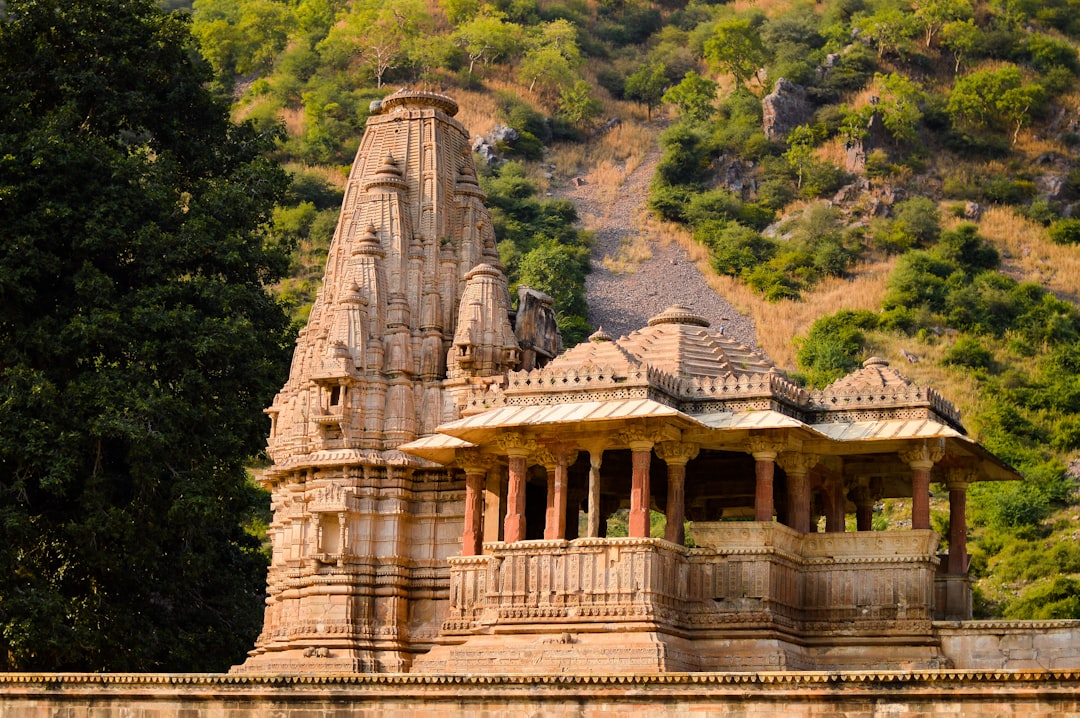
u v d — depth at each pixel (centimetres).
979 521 8594
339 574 4266
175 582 5622
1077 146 16050
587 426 3841
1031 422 10344
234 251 5719
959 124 16300
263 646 4459
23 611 4838
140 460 5053
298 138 16312
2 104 5562
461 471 4341
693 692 3247
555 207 15175
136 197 5481
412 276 4531
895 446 3897
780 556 3784
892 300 12569
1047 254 13838
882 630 3759
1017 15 18550
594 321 13238
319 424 4362
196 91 6350
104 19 5972
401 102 4797
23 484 4981
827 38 18712
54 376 5238
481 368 4362
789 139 16150
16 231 5188
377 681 3516
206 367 5466
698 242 14588
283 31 19712
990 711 3031
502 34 18638
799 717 3162
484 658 3719
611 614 3681
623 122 17825
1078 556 7756
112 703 3741
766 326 12744
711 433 3859
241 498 5428
